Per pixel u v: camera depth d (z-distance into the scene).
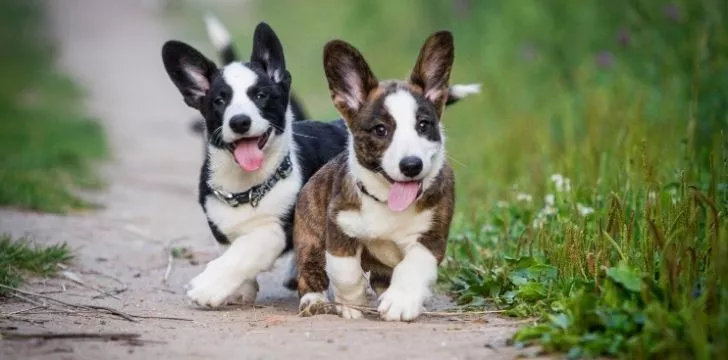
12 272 9.58
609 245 8.36
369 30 26.94
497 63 18.86
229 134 8.84
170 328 7.84
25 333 7.40
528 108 16.22
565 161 11.30
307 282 8.62
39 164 16.78
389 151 7.83
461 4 22.11
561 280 8.30
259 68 9.28
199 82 9.43
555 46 18.05
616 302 7.14
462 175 14.11
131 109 28.05
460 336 7.31
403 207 7.82
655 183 9.00
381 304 7.95
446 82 8.27
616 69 15.43
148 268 10.74
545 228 9.35
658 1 15.44
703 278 7.27
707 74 12.96
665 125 11.94
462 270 9.38
